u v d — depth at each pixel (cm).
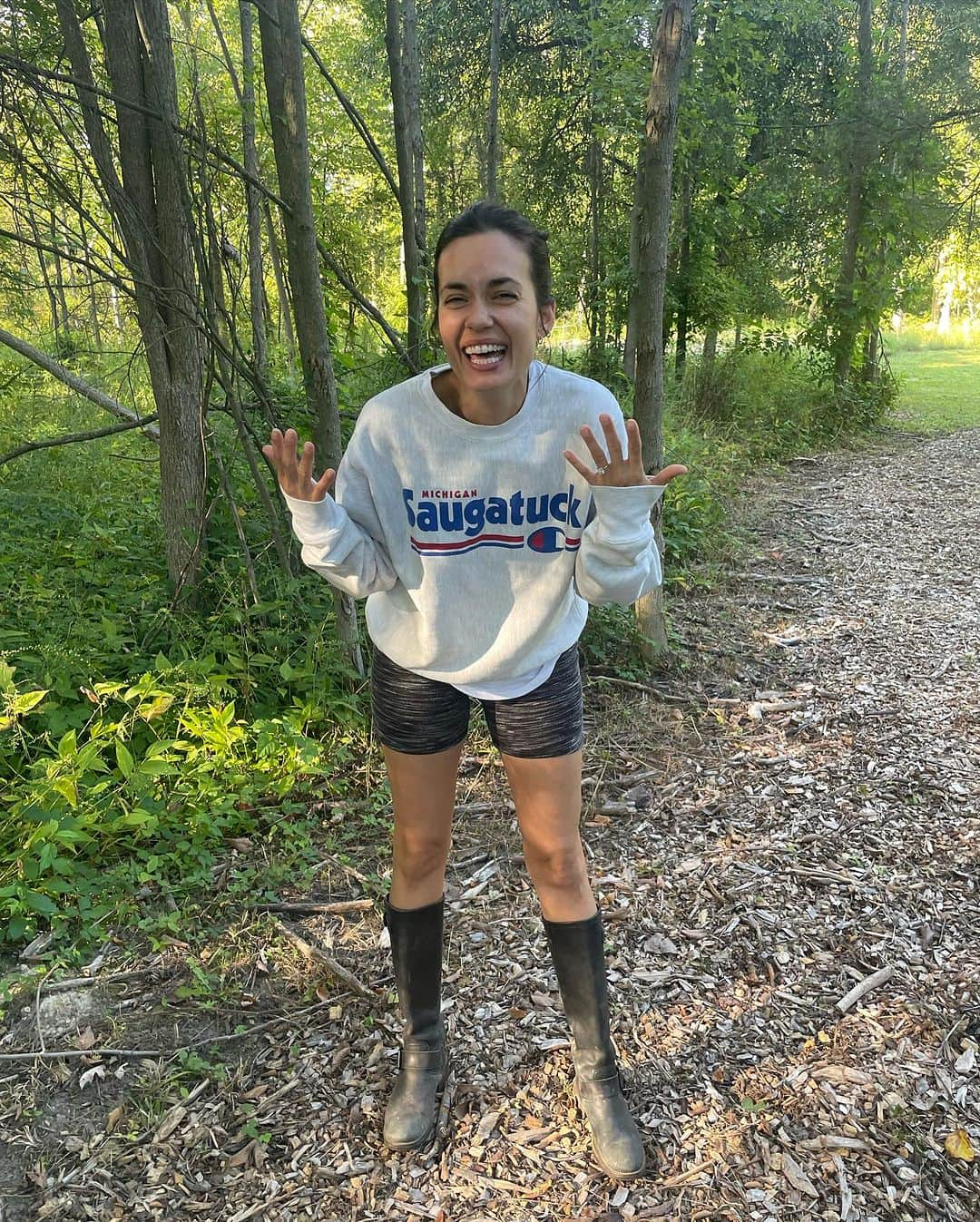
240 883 269
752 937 252
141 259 346
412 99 648
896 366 1998
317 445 352
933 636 464
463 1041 219
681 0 339
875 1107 199
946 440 1052
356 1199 181
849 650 449
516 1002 229
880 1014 224
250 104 564
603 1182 184
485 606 166
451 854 288
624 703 391
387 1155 191
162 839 281
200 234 341
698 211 921
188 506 379
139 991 234
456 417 155
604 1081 192
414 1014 200
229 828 295
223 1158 190
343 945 250
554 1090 205
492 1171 187
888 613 498
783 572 573
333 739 333
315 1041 219
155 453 665
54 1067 211
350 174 1017
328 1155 191
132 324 453
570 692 176
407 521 163
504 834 297
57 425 736
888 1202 178
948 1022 220
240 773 305
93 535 464
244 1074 210
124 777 286
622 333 952
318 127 898
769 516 705
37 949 245
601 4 784
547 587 165
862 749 351
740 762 345
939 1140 190
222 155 339
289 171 322
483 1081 207
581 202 1033
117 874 265
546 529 161
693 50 796
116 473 617
